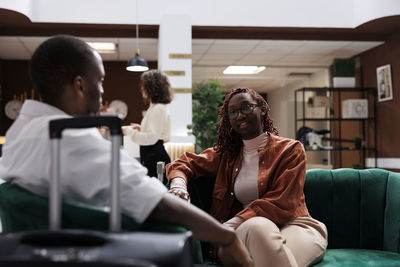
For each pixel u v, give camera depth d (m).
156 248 0.69
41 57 0.95
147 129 3.54
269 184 1.80
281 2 6.54
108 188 0.87
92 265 0.63
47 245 0.72
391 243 1.91
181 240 0.72
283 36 6.82
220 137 1.98
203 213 0.96
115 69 8.26
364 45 7.27
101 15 6.23
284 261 1.41
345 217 2.02
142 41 6.82
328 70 9.02
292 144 1.81
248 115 1.82
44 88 0.97
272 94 11.84
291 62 8.59
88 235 0.72
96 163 0.88
